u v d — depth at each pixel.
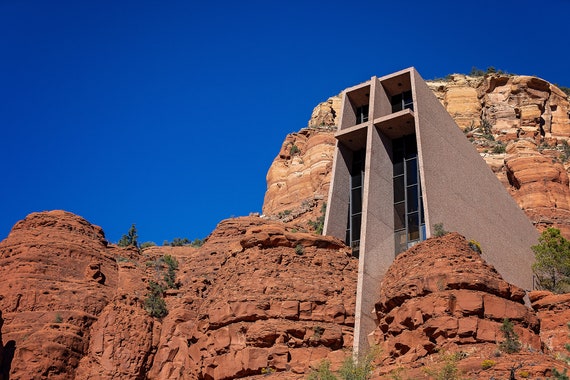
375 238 52.75
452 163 57.72
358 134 58.91
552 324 48.19
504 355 40.72
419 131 55.06
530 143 90.75
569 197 82.56
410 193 56.06
